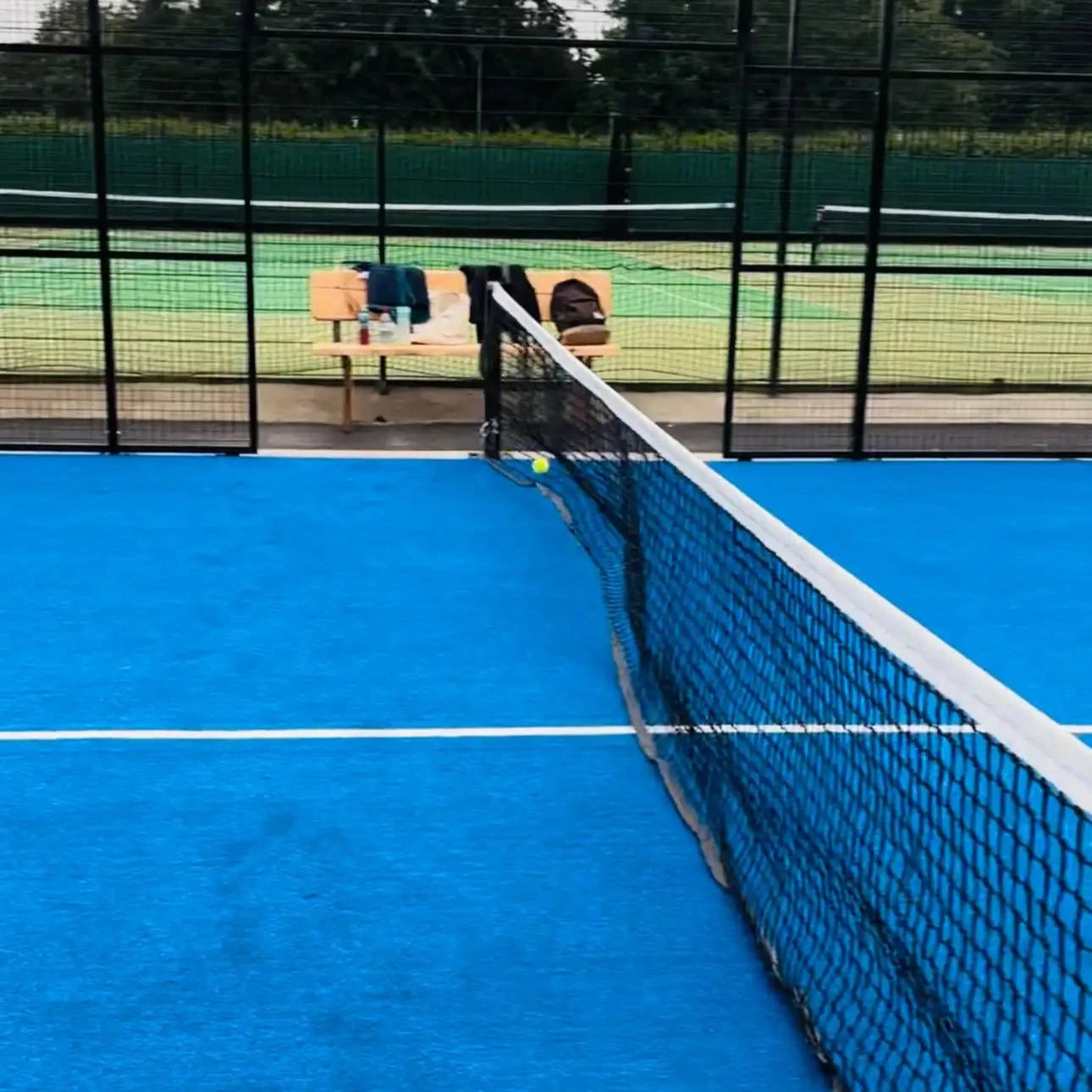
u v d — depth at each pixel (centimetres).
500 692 575
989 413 1209
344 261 1669
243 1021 351
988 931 335
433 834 451
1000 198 1753
